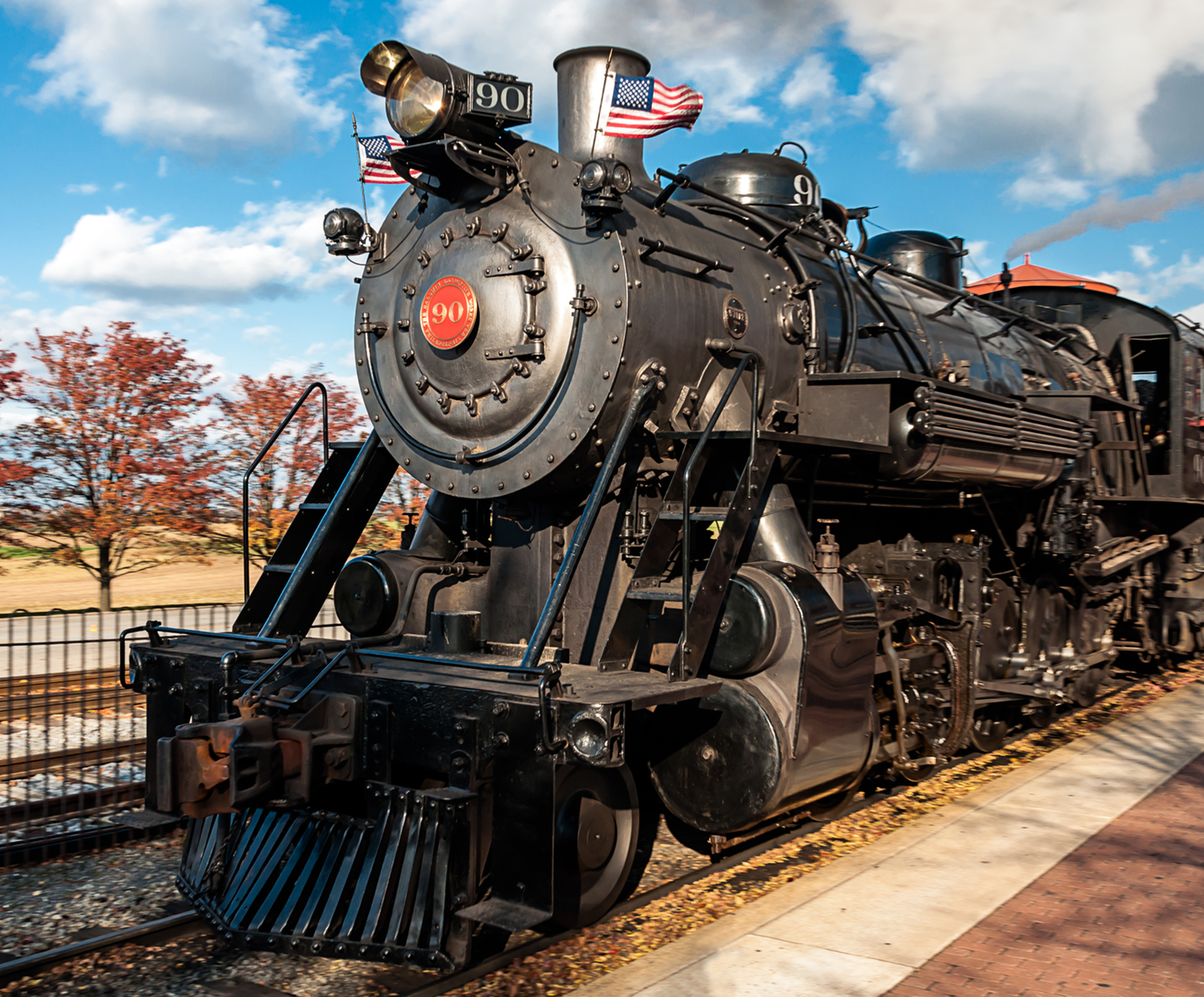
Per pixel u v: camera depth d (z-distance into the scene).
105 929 4.21
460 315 4.78
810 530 5.18
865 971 3.50
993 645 6.79
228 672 4.25
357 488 5.46
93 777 6.34
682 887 4.40
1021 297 10.88
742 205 5.82
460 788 3.61
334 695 3.99
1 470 10.62
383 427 5.30
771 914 4.03
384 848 3.75
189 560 12.69
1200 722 7.94
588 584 4.75
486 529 5.65
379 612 5.15
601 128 5.83
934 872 4.51
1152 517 9.83
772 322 5.35
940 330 7.08
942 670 6.06
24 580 20.02
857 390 5.26
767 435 4.38
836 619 4.50
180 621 9.73
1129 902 4.14
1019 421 6.16
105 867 4.96
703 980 3.44
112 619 11.90
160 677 4.75
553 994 3.44
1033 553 7.32
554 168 4.69
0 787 6.07
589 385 4.45
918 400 5.15
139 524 11.55
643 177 5.89
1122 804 5.59
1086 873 4.49
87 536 11.49
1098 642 8.62
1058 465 6.90
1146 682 9.95
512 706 3.53
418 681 3.80
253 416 12.04
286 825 4.11
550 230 4.64
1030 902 4.14
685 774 4.40
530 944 3.81
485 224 4.84
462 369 4.85
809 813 5.15
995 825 5.22
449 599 5.30
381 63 4.72
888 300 6.73
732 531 4.22
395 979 3.71
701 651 4.09
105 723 7.75
